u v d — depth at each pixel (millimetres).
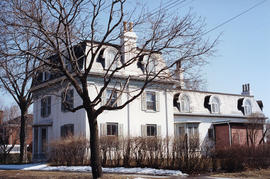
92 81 27297
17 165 26875
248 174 16828
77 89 14961
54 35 15000
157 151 19531
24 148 29703
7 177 17578
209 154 18391
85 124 26562
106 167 21297
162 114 30938
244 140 36188
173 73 15492
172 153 18625
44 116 32531
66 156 24203
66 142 24406
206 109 37844
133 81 29312
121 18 14961
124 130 28328
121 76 28219
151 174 17406
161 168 18969
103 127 27172
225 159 18406
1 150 42000
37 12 14758
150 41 14930
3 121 47938
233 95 41875
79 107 15094
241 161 18500
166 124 31000
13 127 44719
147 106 30297
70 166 22953
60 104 30188
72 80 15016
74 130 27844
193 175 16812
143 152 20188
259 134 36969
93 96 27141
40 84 31844
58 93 30281
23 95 29344
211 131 37281
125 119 28594
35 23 15234
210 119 37562
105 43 15336
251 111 42031
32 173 19625
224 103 40094
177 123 33906
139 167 20031
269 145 19922
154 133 30094
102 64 28109
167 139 19281
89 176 16156
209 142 18766
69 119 28719
